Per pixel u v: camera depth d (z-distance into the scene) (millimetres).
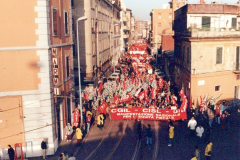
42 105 19000
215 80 28922
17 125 18844
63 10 22656
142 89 33375
